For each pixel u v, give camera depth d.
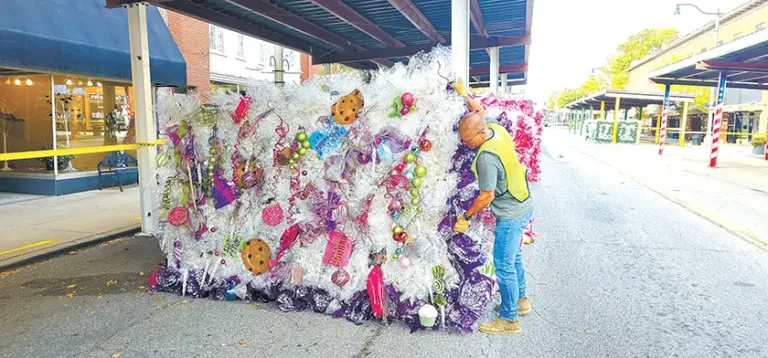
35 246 6.13
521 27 9.63
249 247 4.42
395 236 3.89
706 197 9.88
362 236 4.04
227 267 4.54
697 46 33.38
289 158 4.20
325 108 4.11
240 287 4.45
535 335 3.81
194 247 4.64
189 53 13.99
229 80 16.59
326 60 11.86
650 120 41.81
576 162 17.12
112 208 8.62
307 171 4.21
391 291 3.97
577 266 5.53
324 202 4.14
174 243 4.68
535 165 11.60
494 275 3.96
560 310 4.30
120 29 9.89
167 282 4.68
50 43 8.23
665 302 4.47
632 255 5.94
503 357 3.47
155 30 10.81
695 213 8.39
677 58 34.38
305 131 4.16
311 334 3.82
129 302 4.48
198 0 7.36
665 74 17.50
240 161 4.40
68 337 3.79
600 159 18.16
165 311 4.27
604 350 3.57
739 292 4.70
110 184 10.95
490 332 3.83
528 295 4.66
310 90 4.17
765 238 6.66
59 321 4.07
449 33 9.70
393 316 3.98
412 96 3.82
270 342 3.69
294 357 3.47
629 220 7.88
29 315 4.20
